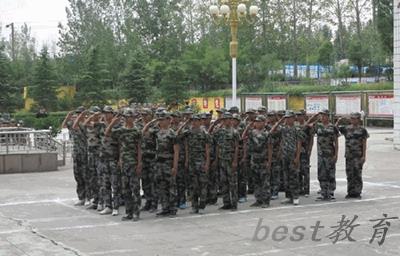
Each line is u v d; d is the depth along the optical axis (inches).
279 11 2062.0
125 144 394.3
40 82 1766.7
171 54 2182.6
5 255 303.4
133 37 2242.9
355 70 1982.0
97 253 305.9
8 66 1637.6
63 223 390.3
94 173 439.2
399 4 855.7
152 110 485.7
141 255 300.5
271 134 451.5
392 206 433.7
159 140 403.5
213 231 355.6
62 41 2385.6
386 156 817.5
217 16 885.2
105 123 417.7
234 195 424.8
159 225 378.3
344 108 1465.3
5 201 485.7
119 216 412.8
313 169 690.8
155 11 2321.6
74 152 458.6
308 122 477.1
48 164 709.9
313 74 2124.8
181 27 2277.3
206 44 2096.5
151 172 424.5
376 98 1412.4
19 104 1699.1
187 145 418.9
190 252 304.7
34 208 451.8
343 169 682.2
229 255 297.4
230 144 422.6
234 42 870.4
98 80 1697.8
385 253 297.9
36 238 344.2
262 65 1952.5
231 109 469.7
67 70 2202.3
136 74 1638.8
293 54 2118.6
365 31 2092.8
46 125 1302.9
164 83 1659.7
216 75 1927.9
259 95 1640.0
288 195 454.3
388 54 1829.5
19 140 727.1
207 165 418.9
